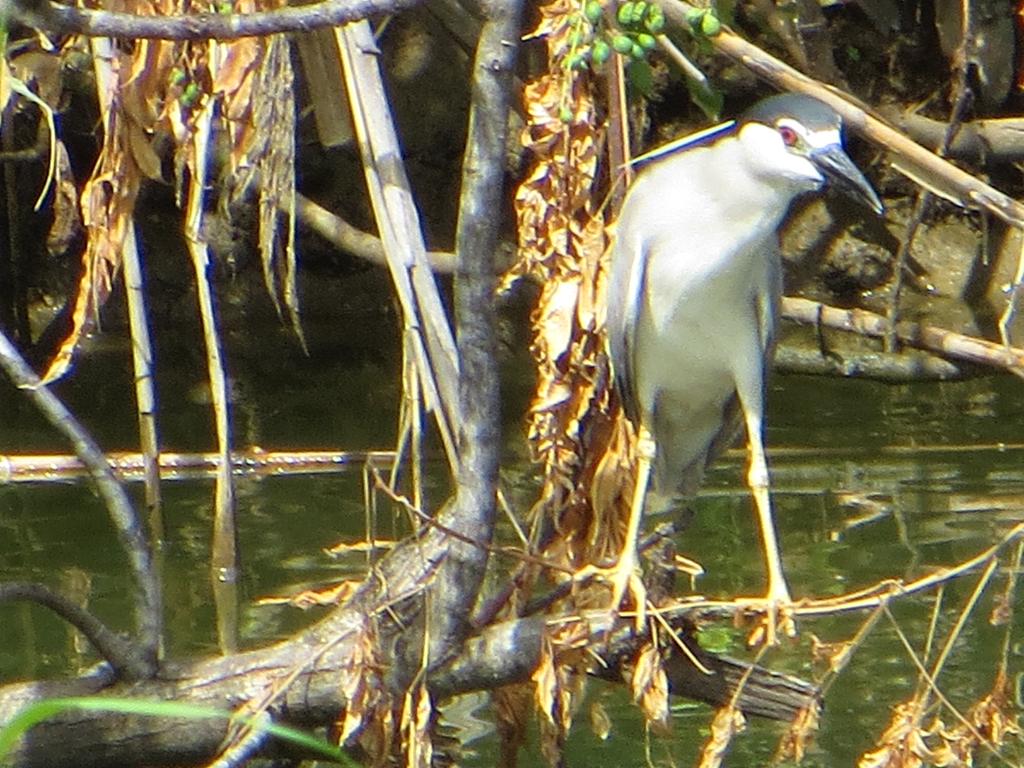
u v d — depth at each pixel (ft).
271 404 48.49
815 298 55.16
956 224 55.52
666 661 24.36
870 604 23.21
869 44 56.49
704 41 29.81
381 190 28.86
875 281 55.06
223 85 29.45
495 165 23.44
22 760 23.88
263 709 23.25
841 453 43.14
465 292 23.88
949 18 53.31
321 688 24.36
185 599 34.12
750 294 27.96
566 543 26.73
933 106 55.72
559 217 25.94
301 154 55.57
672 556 26.23
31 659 31.76
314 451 43.50
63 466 42.42
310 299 56.08
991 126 51.44
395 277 28.45
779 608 23.24
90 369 51.70
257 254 55.93
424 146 56.49
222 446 34.94
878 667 31.27
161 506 37.22
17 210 54.08
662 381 28.30
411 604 24.70
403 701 24.44
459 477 24.45
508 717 26.66
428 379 27.76
